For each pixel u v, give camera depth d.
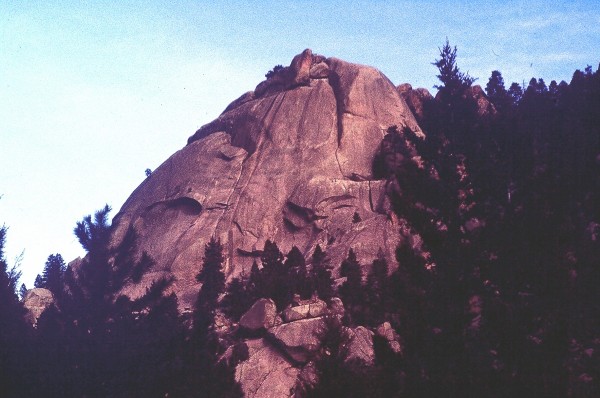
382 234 69.12
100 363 35.09
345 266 60.38
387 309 47.12
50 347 34.75
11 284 36.19
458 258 36.03
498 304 30.64
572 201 42.19
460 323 30.61
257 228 82.88
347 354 31.78
